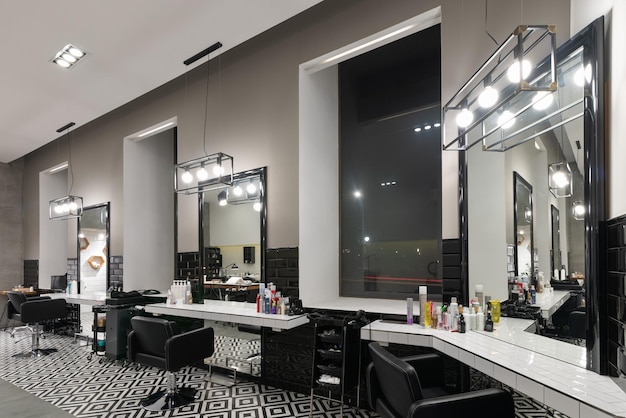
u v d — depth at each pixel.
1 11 2.86
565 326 1.75
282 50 3.69
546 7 2.15
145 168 5.59
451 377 2.56
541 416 1.77
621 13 1.50
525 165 2.05
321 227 3.76
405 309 3.12
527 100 2.07
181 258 4.51
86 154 6.04
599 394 1.35
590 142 1.64
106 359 4.62
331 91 4.07
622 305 1.47
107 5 2.85
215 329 4.00
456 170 2.61
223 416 2.94
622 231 1.47
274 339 3.53
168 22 3.10
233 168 4.04
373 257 3.91
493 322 2.31
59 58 3.60
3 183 7.27
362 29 3.15
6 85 4.12
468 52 2.56
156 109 4.94
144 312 4.24
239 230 4.02
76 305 6.05
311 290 3.55
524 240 2.04
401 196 3.79
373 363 2.09
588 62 1.67
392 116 3.91
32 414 3.02
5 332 6.61
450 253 2.61
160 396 3.30
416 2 2.86
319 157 3.79
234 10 2.98
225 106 4.16
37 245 7.05
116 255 5.39
